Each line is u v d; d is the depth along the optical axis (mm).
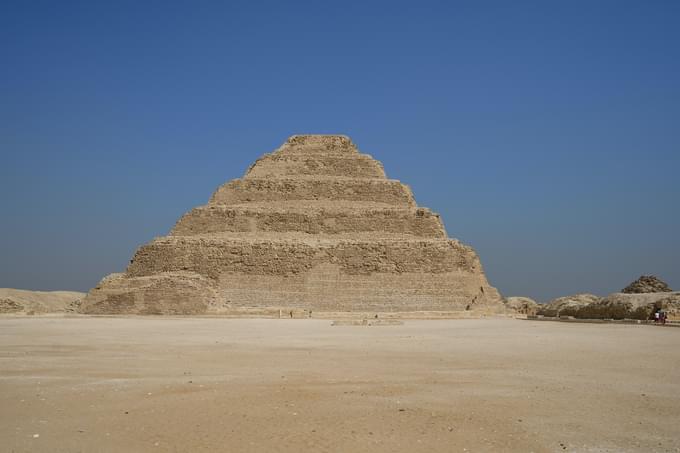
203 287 116188
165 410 29812
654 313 97562
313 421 27953
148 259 128125
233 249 124625
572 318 105688
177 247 126188
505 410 30188
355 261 124188
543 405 31250
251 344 60125
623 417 29016
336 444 24750
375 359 48344
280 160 145875
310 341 63438
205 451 23906
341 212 132625
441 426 27328
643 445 24922
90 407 30438
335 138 150875
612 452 24062
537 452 24078
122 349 55500
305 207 133875
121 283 119375
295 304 120875
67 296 166750
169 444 24719
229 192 140000
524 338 67750
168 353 52250
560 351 54469
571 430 26875
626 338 67812
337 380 37969
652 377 39750
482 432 26484
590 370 42688
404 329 81938
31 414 29125
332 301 121062
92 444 24672
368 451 24000
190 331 76938
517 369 43094
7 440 25047
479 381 37906
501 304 136500
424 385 36438
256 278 122938
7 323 92375
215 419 28234
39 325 87688
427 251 125500
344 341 63500
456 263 126312
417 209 134875
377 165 146375
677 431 26828
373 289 122250
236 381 37406
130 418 28391
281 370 42125
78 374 40156
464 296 123062
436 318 113000
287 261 123500
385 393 33969
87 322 94750
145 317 108188
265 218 132250
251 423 27594
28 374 40250
